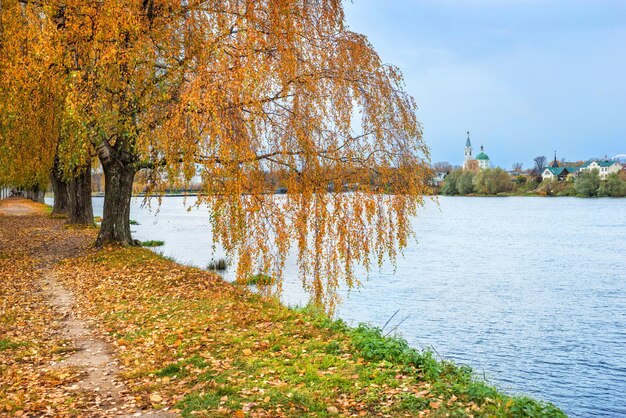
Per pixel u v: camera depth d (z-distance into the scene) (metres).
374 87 14.27
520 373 16.31
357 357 9.02
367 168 14.04
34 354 9.85
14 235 30.80
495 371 16.52
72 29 14.30
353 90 14.01
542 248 46.28
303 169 13.62
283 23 13.22
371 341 9.50
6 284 16.61
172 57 13.77
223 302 13.46
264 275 14.62
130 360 9.35
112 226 22.91
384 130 14.14
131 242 23.20
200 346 9.88
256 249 13.79
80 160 18.78
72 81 14.41
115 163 22.53
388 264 35.84
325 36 14.57
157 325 11.60
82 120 15.09
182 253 33.03
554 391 15.10
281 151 13.23
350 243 14.27
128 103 15.09
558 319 22.42
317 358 8.93
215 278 16.98
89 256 20.94
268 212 13.58
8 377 8.59
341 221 14.06
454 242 50.66
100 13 14.12
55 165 35.44
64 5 15.57
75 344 10.60
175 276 16.97
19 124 17.22
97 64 14.06
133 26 13.81
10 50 14.96
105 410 7.18
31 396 7.70
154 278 16.81
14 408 7.23
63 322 12.40
